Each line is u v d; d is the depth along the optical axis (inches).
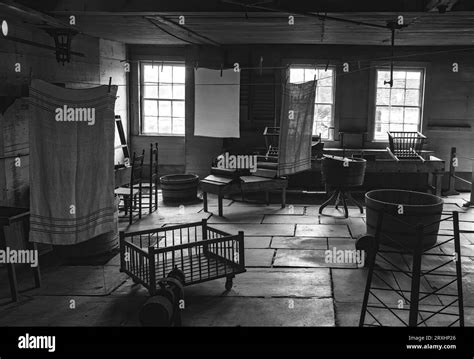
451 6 228.1
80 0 239.0
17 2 216.8
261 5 234.1
